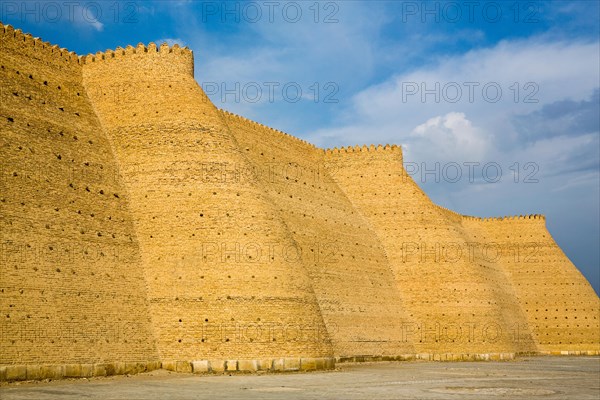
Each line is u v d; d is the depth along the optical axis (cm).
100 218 4628
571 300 9312
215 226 4797
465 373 4906
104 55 5350
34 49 4869
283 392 3262
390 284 7225
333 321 6216
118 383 3706
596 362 6912
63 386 3516
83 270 4334
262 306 4662
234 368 4491
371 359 6462
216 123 5188
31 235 4109
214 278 4662
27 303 3919
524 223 9656
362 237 7206
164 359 4503
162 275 4694
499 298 8800
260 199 5025
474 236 9575
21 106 4509
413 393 3309
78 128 4906
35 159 4381
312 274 6256
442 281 7294
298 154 7088
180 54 5366
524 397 3175
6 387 3466
